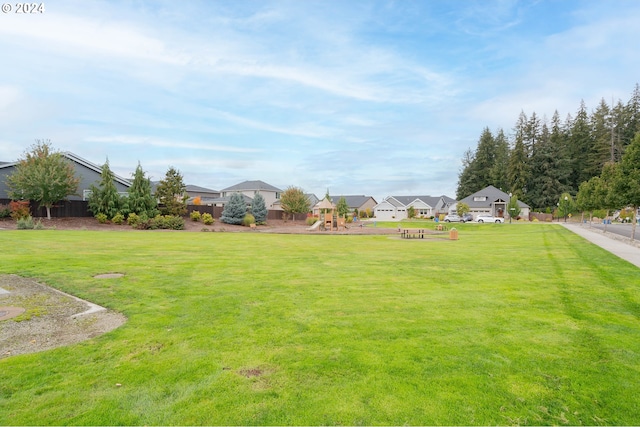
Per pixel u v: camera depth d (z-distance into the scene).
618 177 16.66
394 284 7.77
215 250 13.78
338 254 13.32
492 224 43.00
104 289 6.86
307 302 6.14
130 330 4.62
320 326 4.88
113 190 26.98
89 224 25.50
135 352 3.92
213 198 58.62
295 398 3.01
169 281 7.70
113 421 2.65
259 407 2.87
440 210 75.94
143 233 22.09
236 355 3.88
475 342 4.34
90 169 30.55
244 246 15.74
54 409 2.80
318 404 2.92
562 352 4.06
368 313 5.53
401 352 4.00
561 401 3.03
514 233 28.00
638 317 5.44
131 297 6.30
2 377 3.30
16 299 6.05
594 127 70.25
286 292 6.88
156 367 3.56
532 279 8.43
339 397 3.04
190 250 13.54
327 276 8.63
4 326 4.71
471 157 84.69
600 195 24.86
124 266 9.45
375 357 3.86
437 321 5.16
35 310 5.43
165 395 3.04
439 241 20.31
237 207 33.84
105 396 3.00
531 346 4.23
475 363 3.73
